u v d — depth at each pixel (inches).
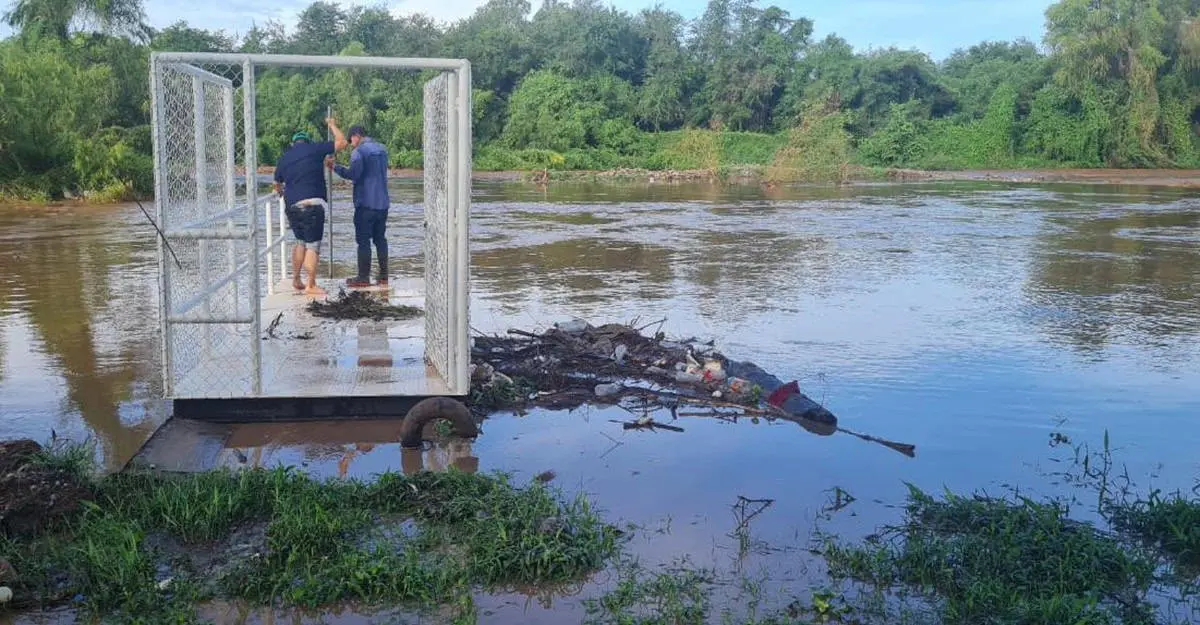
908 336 405.7
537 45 2812.5
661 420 287.0
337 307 401.4
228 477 220.5
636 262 642.8
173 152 284.8
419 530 203.8
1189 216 1056.2
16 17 1867.6
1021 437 275.6
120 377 320.5
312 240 436.5
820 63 2844.5
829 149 1945.1
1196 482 241.4
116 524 194.2
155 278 542.9
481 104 2529.5
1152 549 202.4
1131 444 270.1
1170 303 492.7
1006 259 671.1
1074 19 2481.5
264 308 405.1
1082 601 169.2
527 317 440.1
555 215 1048.2
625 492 228.8
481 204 1223.5
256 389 275.7
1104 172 2278.5
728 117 2783.0
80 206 1165.1
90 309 443.8
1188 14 2516.0
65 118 1326.3
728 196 1412.4
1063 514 218.4
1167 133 2472.9
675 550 197.3
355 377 298.0
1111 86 2482.8
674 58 2792.8
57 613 168.1
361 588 175.9
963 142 2539.4
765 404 302.8
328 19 2906.0
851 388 323.6
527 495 214.8
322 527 195.5
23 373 324.5
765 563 191.9
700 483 235.8
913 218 1025.5
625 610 171.3
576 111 2516.0
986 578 181.2
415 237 799.1
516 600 176.1
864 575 187.2
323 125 2158.0
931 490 234.4
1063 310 470.9
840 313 458.3
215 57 265.0
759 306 475.5
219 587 177.3
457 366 285.7
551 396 306.3
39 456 215.8
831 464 251.0
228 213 321.1
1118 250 727.1
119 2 1870.1
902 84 2763.3
